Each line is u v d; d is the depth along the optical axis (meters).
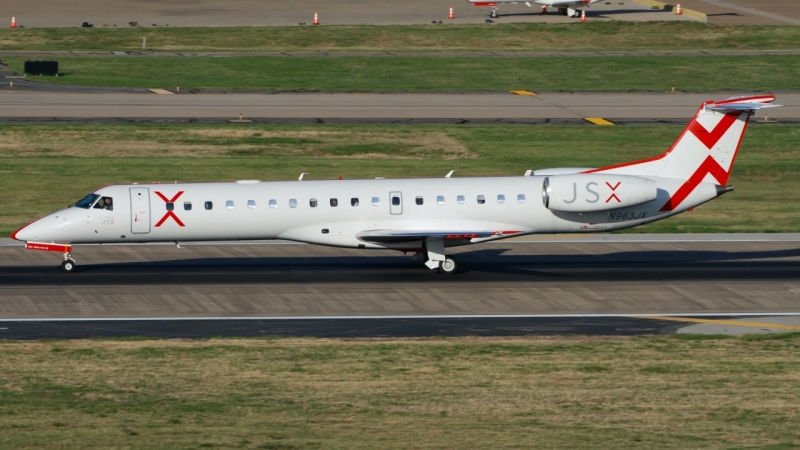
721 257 158.62
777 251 163.88
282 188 143.38
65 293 131.38
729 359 100.19
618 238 174.88
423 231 141.75
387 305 126.31
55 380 92.00
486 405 83.62
